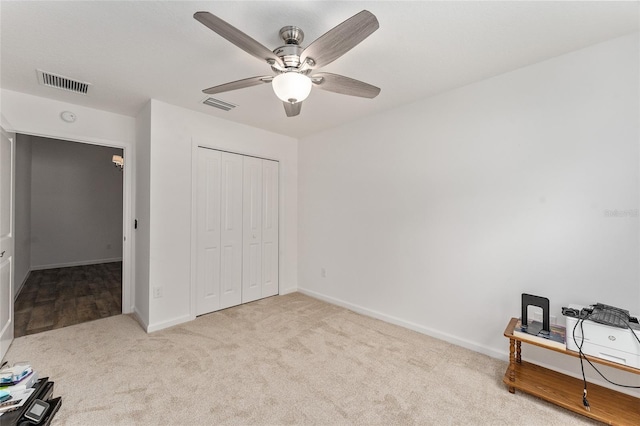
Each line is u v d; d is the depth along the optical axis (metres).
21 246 4.44
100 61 2.04
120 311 3.26
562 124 1.99
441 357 2.29
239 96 2.63
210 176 3.20
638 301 1.75
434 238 2.66
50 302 3.56
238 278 3.48
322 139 3.73
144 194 2.86
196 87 2.46
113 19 1.59
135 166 3.18
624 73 1.77
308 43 1.78
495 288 2.30
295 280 4.11
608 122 1.83
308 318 3.08
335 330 2.78
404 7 1.48
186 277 2.97
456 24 1.63
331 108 2.94
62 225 5.74
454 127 2.52
